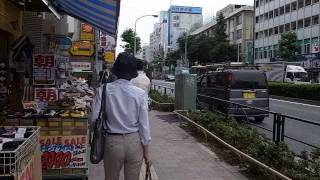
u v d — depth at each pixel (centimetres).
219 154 1016
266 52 8175
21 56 1044
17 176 387
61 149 667
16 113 697
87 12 979
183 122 1552
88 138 703
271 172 744
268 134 1148
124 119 476
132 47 6275
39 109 737
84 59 2473
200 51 9400
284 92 3506
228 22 10362
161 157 973
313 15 6397
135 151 479
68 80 1365
